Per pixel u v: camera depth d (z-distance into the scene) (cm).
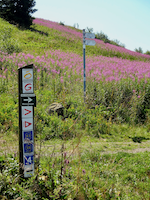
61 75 1469
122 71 1508
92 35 1079
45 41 2916
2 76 1317
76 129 812
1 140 660
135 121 1023
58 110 946
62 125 800
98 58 2527
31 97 385
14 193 366
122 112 1041
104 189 420
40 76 1388
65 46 2995
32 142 396
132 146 747
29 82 387
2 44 2064
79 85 1301
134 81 1251
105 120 954
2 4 3331
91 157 573
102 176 488
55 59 2027
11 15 3331
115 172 513
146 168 547
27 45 2525
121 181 487
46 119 842
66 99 1087
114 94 1144
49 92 1169
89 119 900
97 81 1243
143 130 940
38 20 4906
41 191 371
